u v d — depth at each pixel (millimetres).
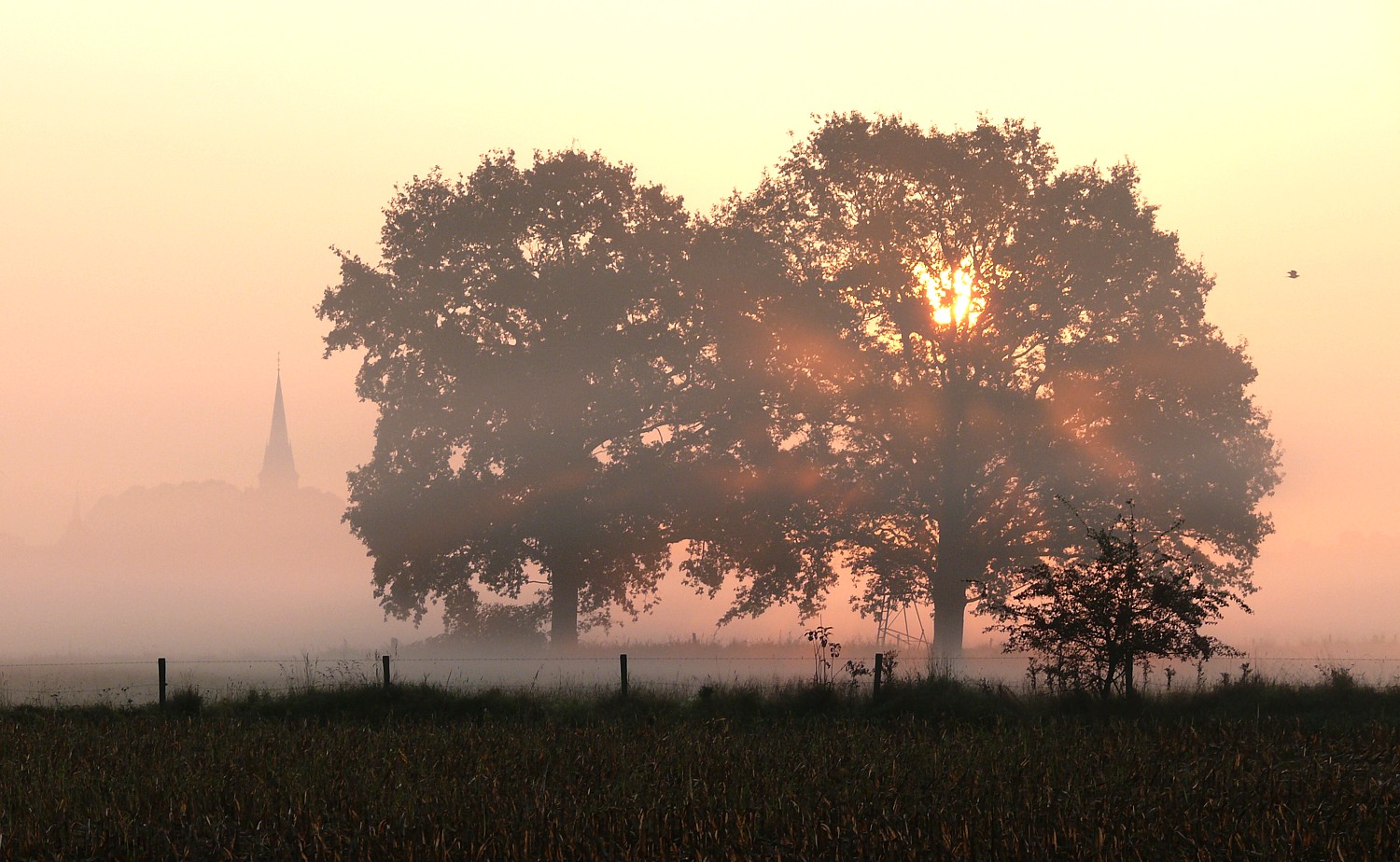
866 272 57312
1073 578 30250
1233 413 56531
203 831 15375
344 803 16312
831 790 17219
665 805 15891
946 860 13406
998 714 27688
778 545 57875
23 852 14672
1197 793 16625
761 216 61438
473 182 63719
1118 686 30297
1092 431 55531
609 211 63656
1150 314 57969
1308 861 13570
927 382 58688
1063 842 14109
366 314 62281
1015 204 58062
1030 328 57844
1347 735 23078
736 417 61188
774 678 35688
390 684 31688
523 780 18047
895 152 58000
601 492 59719
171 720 27438
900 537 59469
